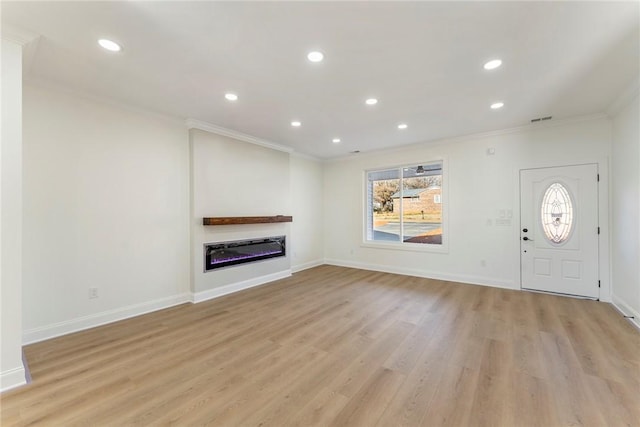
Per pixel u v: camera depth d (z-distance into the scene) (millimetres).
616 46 2201
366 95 3098
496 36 2074
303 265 6094
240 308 3688
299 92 3016
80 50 2240
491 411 1749
